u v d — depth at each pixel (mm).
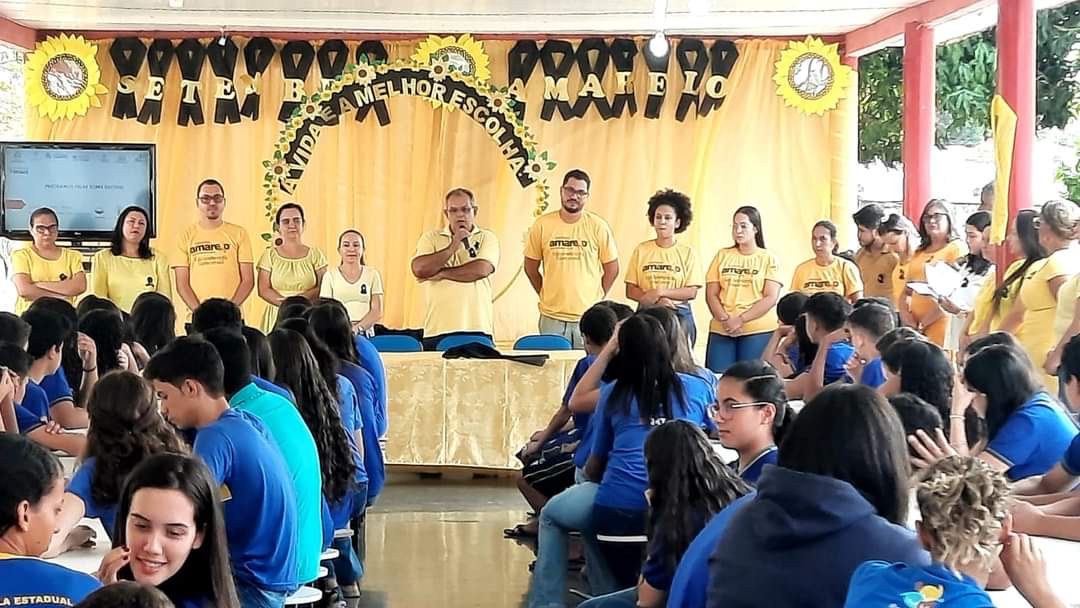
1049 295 6141
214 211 8641
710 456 3438
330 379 4977
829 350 5703
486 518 7031
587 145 10109
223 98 9859
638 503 4406
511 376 7844
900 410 3352
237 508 3322
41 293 8016
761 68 10102
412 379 7812
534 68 10047
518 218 10055
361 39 9961
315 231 9969
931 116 9055
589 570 4816
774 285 8172
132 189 9336
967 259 7684
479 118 9930
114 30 9805
